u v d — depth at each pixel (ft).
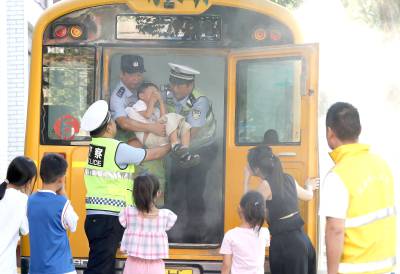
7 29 74.69
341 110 24.49
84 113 38.14
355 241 23.48
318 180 37.01
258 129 38.50
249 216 33.06
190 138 39.22
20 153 74.69
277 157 35.14
